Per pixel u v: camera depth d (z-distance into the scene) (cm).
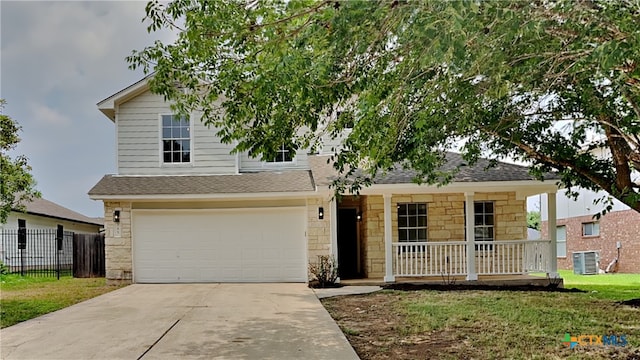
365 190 1202
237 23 498
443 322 743
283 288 1198
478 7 365
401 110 540
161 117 1427
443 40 364
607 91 738
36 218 2206
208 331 707
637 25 401
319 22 426
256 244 1341
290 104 565
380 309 880
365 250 1370
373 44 453
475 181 1176
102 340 655
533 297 995
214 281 1337
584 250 2075
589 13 429
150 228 1348
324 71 468
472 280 1220
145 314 851
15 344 636
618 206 1845
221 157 1438
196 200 1331
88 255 1639
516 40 464
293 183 1334
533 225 4125
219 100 1243
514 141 858
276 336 673
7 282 1433
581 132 895
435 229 1344
